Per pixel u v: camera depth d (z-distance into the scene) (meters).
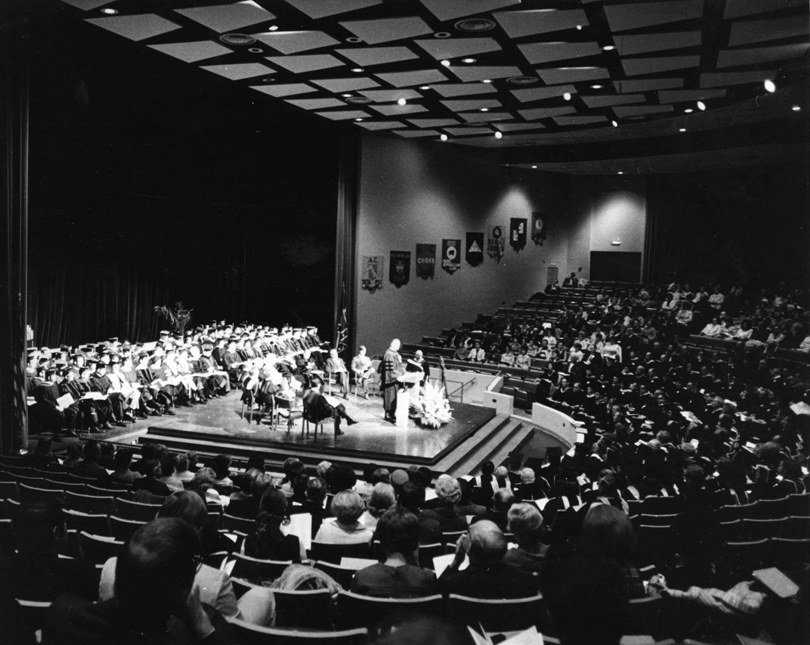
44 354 17.22
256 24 12.70
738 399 15.79
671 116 19.62
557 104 18.64
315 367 20.78
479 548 3.76
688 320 23.53
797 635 3.71
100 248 22.83
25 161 12.81
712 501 6.42
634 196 29.39
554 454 11.43
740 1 10.62
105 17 12.31
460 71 15.50
